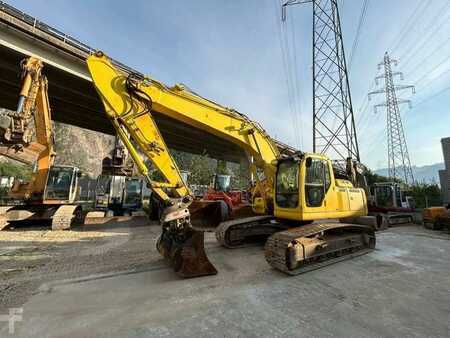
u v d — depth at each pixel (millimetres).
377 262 5293
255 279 4191
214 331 2613
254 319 2867
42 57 13039
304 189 5402
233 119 6312
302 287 3850
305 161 5508
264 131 6930
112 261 5199
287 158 5895
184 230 4566
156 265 4938
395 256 5820
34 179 9602
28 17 12328
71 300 3361
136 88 5020
